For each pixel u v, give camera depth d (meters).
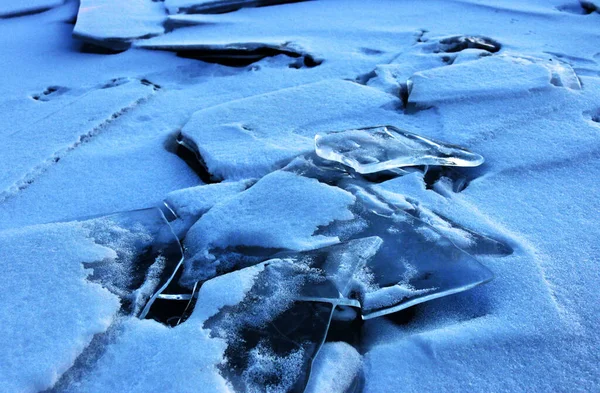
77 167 1.72
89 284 1.21
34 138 1.84
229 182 1.57
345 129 1.79
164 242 1.34
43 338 1.10
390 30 2.52
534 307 1.17
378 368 1.11
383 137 1.66
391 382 1.08
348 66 2.21
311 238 1.33
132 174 1.68
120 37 2.54
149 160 1.75
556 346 1.11
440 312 1.21
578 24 2.51
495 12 2.69
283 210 1.41
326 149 1.59
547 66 1.98
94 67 2.42
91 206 1.55
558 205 1.42
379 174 1.60
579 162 1.56
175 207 1.51
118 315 1.17
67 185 1.64
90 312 1.15
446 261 1.25
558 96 1.83
